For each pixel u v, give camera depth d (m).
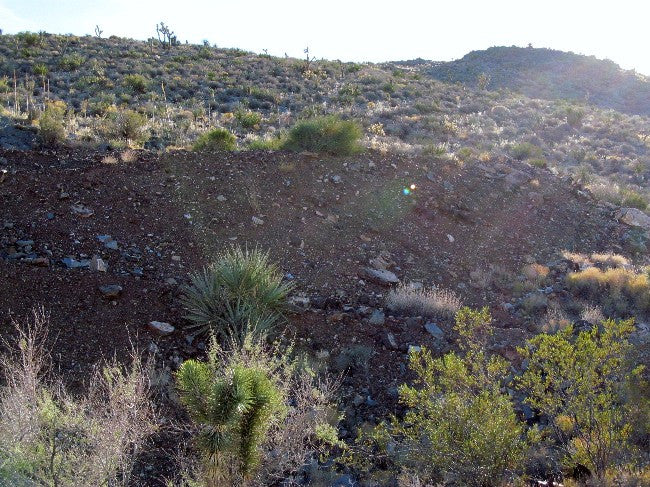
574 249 13.64
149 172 11.43
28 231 8.67
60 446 4.34
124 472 4.41
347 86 43.84
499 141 30.12
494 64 81.81
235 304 7.54
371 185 13.32
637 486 4.65
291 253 10.16
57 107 20.25
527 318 9.47
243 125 25.70
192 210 10.52
